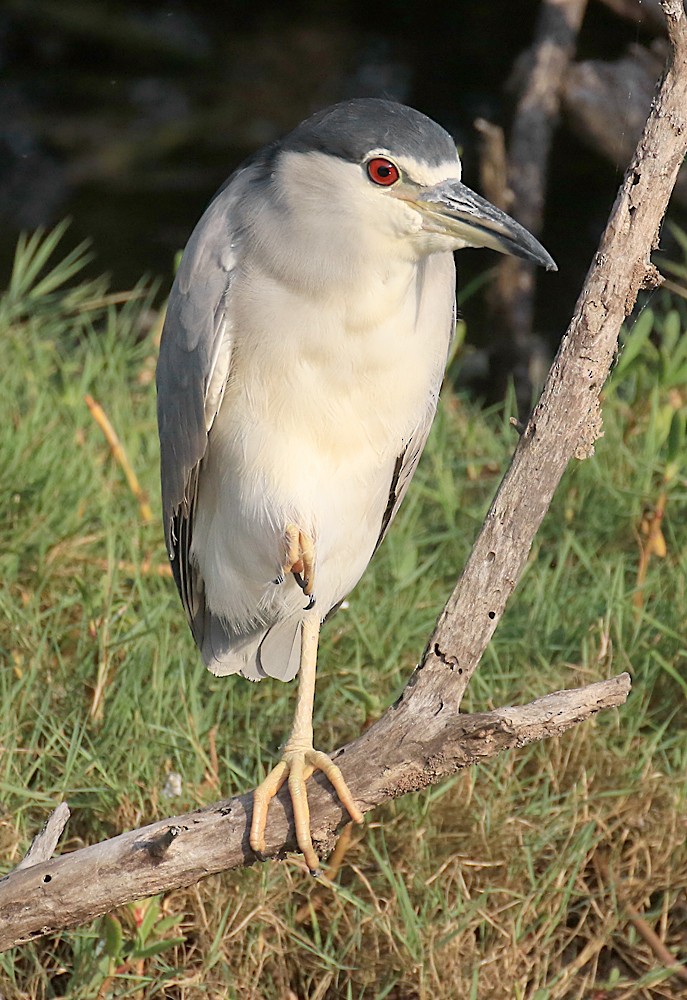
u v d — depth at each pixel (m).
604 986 6.55
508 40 19.86
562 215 16.59
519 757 7.13
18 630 7.59
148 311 12.97
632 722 7.23
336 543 6.65
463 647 5.05
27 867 5.12
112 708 7.08
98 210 17.39
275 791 5.30
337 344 6.21
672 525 8.83
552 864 6.61
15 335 10.64
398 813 6.79
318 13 21.77
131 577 8.35
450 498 8.80
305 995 6.35
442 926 6.39
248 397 6.36
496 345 12.70
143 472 9.14
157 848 4.97
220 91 20.45
